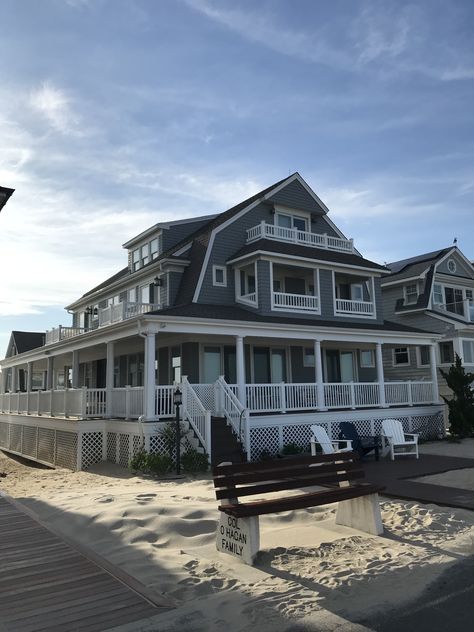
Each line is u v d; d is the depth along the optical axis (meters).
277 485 6.11
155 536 6.49
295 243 22.86
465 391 21.42
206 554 5.86
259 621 4.11
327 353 24.00
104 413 17.12
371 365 25.78
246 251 20.92
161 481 11.84
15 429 23.81
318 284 22.00
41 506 8.38
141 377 23.53
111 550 5.96
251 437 16.42
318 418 18.14
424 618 4.19
